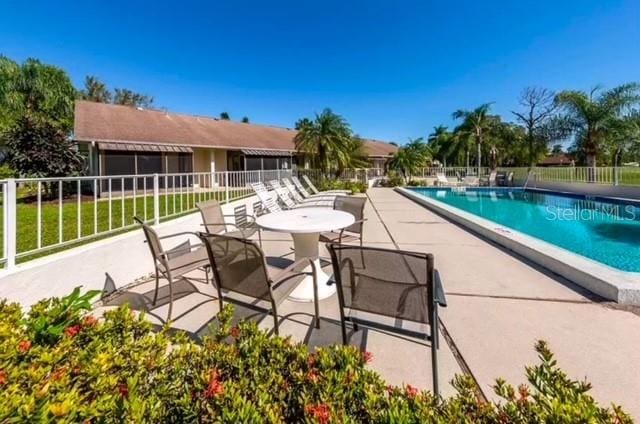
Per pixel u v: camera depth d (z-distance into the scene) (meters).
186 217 5.75
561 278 4.11
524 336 2.76
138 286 4.05
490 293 3.66
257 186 7.73
